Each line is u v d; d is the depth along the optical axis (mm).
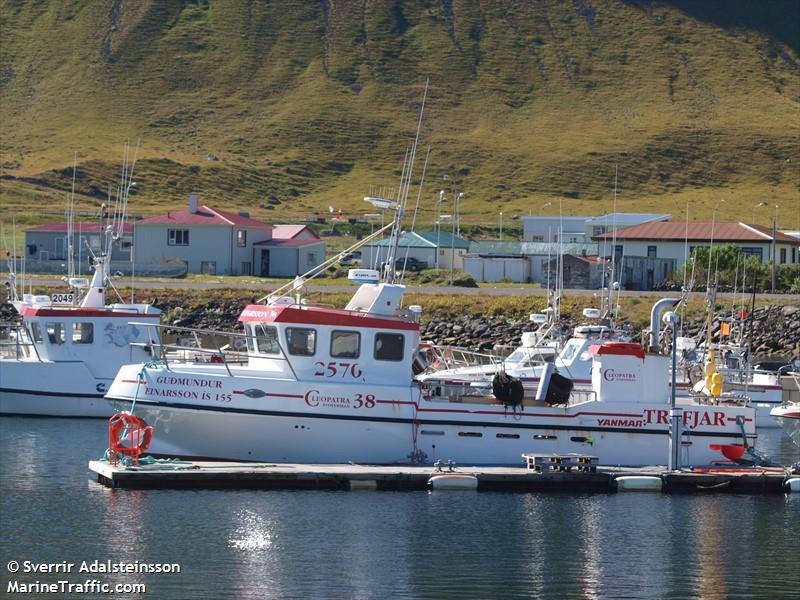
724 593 67562
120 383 89500
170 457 89375
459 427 89062
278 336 88812
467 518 80188
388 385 89000
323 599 65562
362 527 77688
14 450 101375
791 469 90312
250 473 85188
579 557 73188
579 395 95062
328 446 88375
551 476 86375
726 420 92062
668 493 87562
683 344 122562
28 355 125062
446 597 66188
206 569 69812
